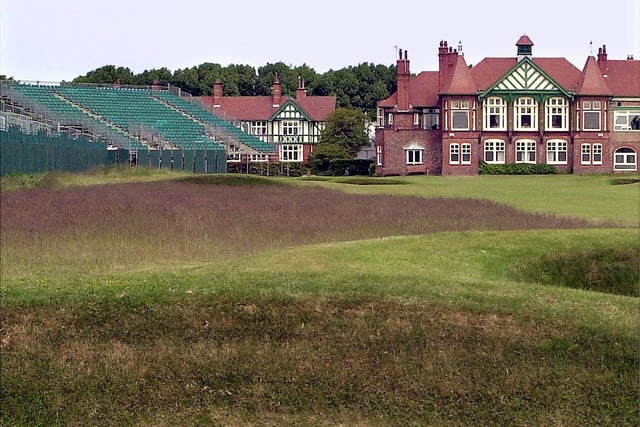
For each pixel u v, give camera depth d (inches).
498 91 3095.5
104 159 2568.9
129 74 5260.8
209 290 613.6
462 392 515.8
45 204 1365.7
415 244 821.2
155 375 536.4
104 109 3216.0
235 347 554.3
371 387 522.6
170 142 2982.3
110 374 537.6
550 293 625.0
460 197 1704.0
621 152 3174.2
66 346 558.6
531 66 3095.5
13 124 2124.8
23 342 561.3
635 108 3171.8
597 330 550.3
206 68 5521.7
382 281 639.8
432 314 578.6
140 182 1951.3
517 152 3125.0
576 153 3097.9
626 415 498.0
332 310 585.9
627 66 3297.2
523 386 516.4
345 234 1067.9
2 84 2844.5
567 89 3147.1
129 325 575.5
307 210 1349.7
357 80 5265.8
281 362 540.4
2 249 936.9
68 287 630.5
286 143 3887.8
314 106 4015.8
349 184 2186.3
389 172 3142.2
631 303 604.1
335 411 510.6
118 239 1026.7
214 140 3164.4
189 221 1185.4
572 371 523.2
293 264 714.2
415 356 541.0
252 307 589.6
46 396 526.6
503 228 1123.9
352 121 3639.3
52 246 964.6
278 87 3973.9
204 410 515.5
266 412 512.4
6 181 1729.8
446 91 3053.6
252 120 3890.3
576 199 1732.3
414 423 500.4
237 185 1952.5
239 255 917.8
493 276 743.1
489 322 567.5
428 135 3127.5
